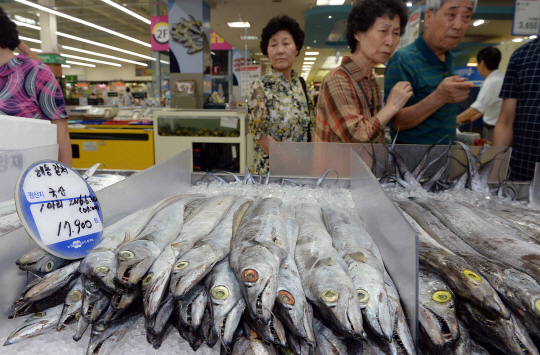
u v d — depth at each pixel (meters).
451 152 1.53
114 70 22.47
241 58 11.73
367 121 1.68
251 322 0.67
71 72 22.80
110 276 0.70
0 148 1.09
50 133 1.29
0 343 0.73
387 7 1.64
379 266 0.78
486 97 3.99
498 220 1.07
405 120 2.00
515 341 0.64
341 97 1.72
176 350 0.71
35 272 0.76
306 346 0.65
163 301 0.71
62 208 0.81
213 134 3.40
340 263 0.77
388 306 0.66
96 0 8.16
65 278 0.77
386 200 0.83
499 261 0.81
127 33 12.93
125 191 1.05
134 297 0.69
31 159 1.15
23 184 0.74
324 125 1.86
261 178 1.54
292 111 2.36
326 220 1.09
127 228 0.92
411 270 0.64
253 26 8.95
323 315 0.67
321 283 0.70
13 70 1.56
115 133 3.54
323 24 8.19
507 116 2.16
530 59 1.98
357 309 0.63
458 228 1.04
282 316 0.65
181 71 6.02
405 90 1.68
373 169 1.47
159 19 8.13
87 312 0.68
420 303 0.71
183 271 0.71
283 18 2.25
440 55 2.00
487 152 1.52
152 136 3.54
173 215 1.00
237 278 0.70
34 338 0.73
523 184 1.42
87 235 0.85
